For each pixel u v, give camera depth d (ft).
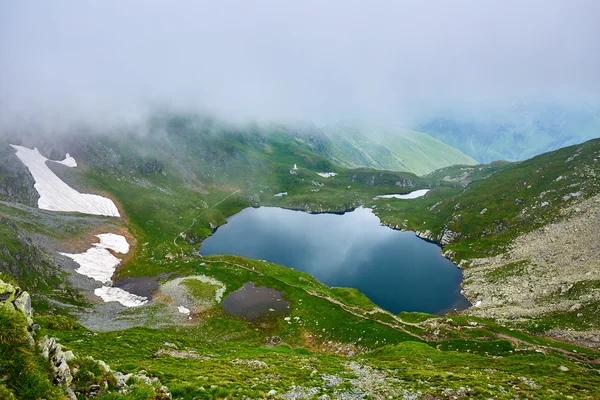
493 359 203.41
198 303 374.43
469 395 113.60
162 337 219.00
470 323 306.96
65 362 61.11
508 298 386.52
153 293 404.16
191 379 110.11
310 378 130.72
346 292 421.18
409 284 492.54
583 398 121.08
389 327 307.78
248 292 399.44
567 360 215.72
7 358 52.01
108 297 392.06
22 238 412.57
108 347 161.68
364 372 148.56
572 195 587.27
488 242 594.24
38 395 50.14
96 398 61.93
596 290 310.65
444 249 635.66
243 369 140.15
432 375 140.67
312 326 327.67
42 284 368.48
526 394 118.21
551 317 302.66
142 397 68.03
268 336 317.83
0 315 55.83
